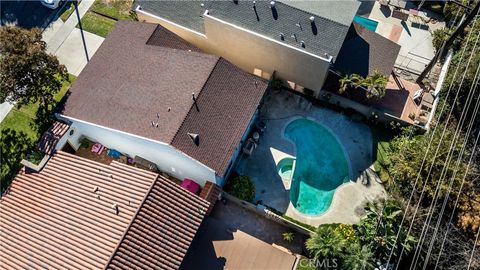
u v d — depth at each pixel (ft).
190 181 130.21
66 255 110.22
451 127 130.52
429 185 119.65
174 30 145.07
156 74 128.26
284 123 142.31
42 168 125.80
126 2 164.66
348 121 142.10
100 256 107.45
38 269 110.42
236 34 132.98
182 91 123.13
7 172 137.80
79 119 127.34
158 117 120.67
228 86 125.39
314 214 129.90
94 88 131.13
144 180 115.96
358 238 118.11
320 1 130.00
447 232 113.09
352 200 131.44
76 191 119.44
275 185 133.80
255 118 140.36
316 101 145.18
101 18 162.81
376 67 140.46
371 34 143.74
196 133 118.11
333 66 140.36
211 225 128.26
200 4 140.87
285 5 128.47
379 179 133.69
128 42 136.67
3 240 116.57
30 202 121.19
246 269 123.24
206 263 123.85
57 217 116.47
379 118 138.62
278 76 144.36
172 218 114.32
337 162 136.98
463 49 133.80
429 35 155.33
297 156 137.90
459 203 120.47
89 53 156.66
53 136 129.49
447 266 114.21
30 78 130.21
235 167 135.85
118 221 111.14
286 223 125.90
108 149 139.54
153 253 109.91
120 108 125.49
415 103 142.92
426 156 121.08
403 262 116.67
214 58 125.90
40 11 164.45
